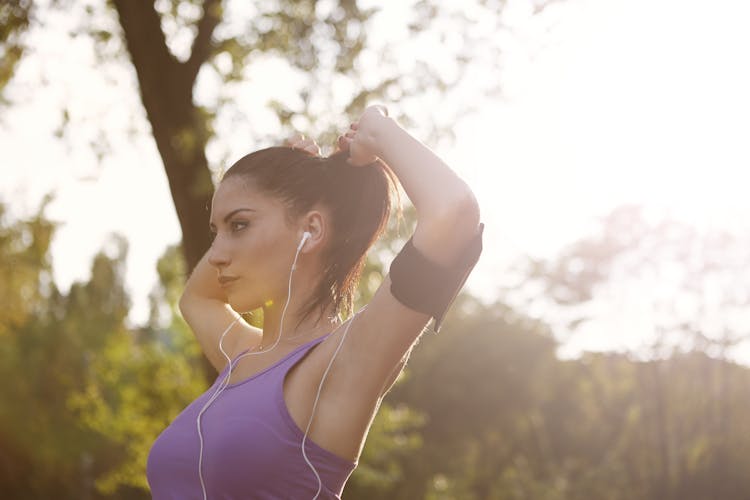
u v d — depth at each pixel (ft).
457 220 5.53
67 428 95.14
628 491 98.53
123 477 56.80
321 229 6.32
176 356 54.08
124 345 57.00
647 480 99.60
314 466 5.73
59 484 101.81
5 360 99.04
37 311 100.12
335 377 5.78
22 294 62.49
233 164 6.54
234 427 5.76
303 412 5.78
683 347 96.94
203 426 5.92
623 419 108.27
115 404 57.52
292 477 5.69
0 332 97.86
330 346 5.84
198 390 52.80
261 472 5.67
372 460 58.54
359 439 5.86
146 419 53.88
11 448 101.65
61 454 96.02
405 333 5.66
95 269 100.17
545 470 110.01
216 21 26.07
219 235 6.45
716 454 97.71
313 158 6.51
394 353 5.71
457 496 91.61
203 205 24.43
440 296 5.58
